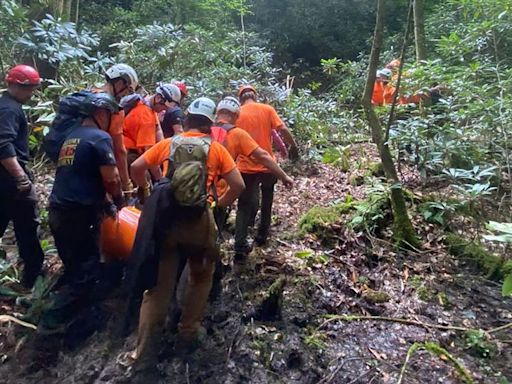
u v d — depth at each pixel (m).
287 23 15.58
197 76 7.91
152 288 3.09
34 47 6.05
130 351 3.26
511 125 5.36
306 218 4.72
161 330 3.28
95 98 3.50
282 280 3.56
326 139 7.14
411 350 3.29
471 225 4.74
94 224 3.58
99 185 3.48
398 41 12.33
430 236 4.54
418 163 5.36
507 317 3.70
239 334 3.37
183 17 12.95
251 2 15.56
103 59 7.12
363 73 10.05
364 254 4.32
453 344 3.44
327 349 3.32
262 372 3.14
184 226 2.96
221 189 3.84
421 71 6.05
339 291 3.88
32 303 3.70
